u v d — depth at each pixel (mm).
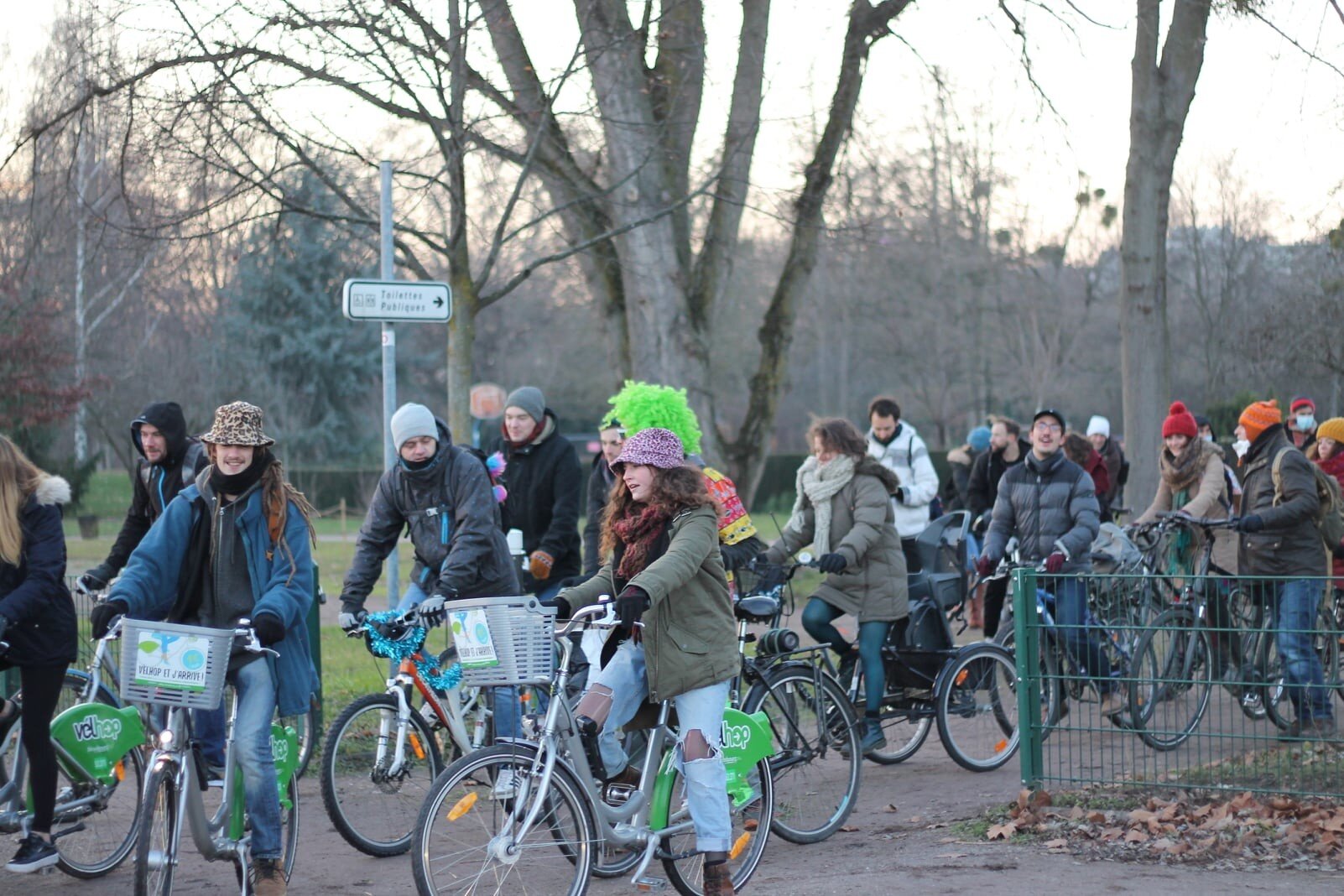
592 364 61000
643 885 5750
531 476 9047
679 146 14062
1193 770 6934
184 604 5730
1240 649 6797
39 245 14164
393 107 11648
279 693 5742
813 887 6035
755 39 14352
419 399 56906
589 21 12352
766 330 16969
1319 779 6609
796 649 7297
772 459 54531
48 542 6004
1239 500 10828
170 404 7461
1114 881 5875
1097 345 52375
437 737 7332
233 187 11797
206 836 5477
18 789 6348
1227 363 30594
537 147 12234
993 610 9461
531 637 5332
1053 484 9141
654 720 5680
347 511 47906
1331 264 22734
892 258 45844
